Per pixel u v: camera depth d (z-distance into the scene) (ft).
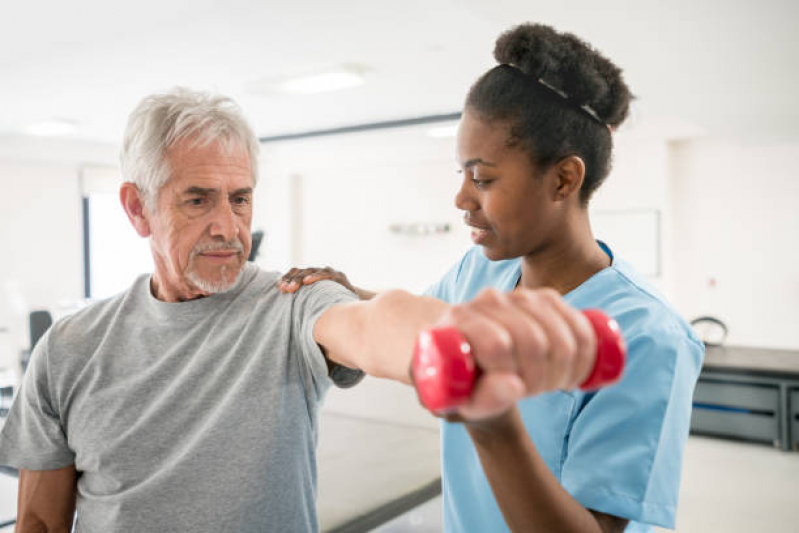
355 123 22.38
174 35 12.46
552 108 2.64
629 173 22.63
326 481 6.33
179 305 3.21
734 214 21.62
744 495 12.54
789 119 17.60
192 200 3.01
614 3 8.40
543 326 1.15
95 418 3.17
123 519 2.97
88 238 26.23
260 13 11.20
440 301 2.10
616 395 2.60
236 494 2.90
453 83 16.56
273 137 25.00
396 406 9.08
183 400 3.06
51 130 22.15
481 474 3.20
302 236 32.40
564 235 2.93
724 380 16.14
